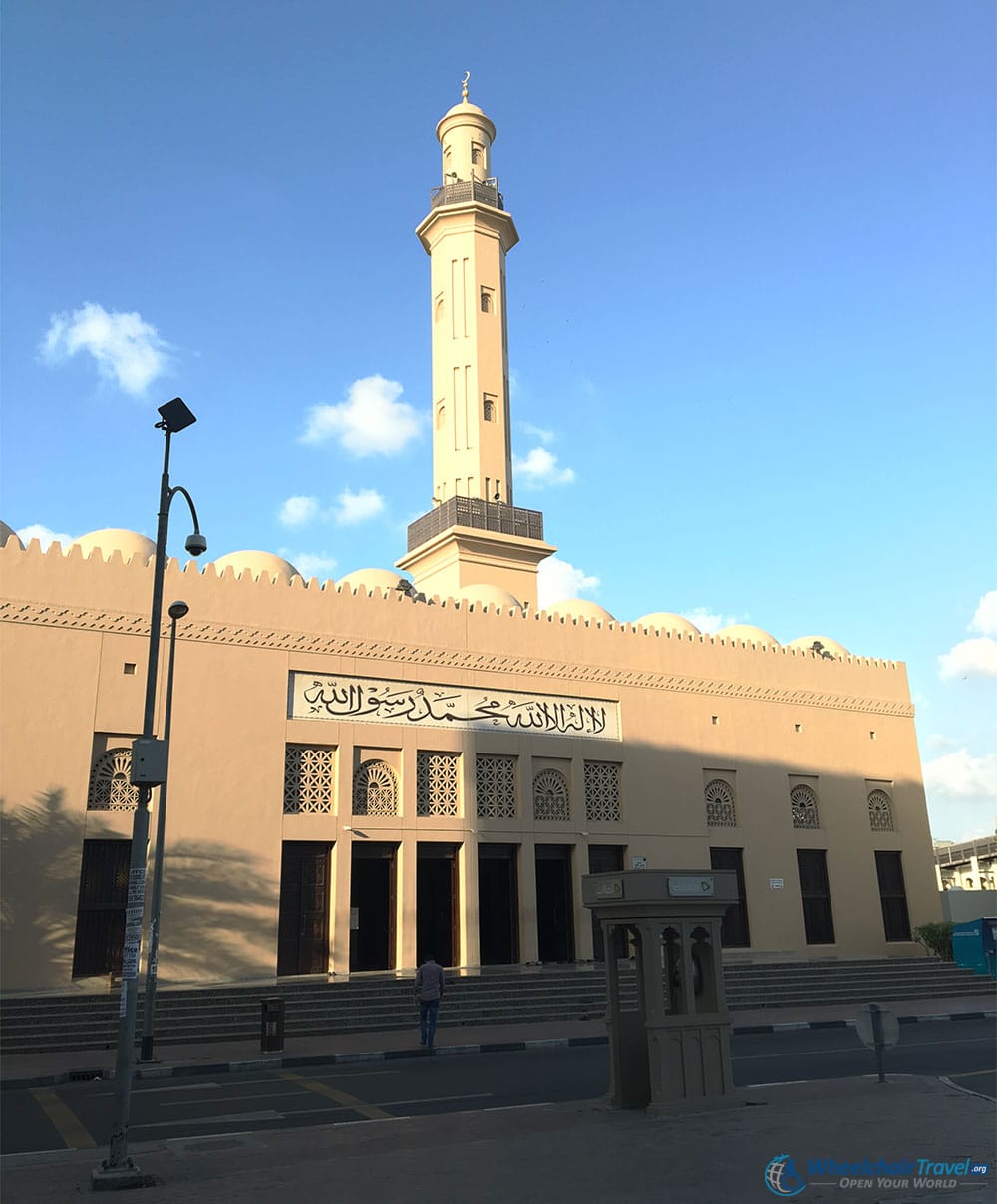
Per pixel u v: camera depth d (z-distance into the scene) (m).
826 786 29.27
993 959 24.70
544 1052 14.75
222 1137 8.53
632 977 20.42
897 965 24.14
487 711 24.25
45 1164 7.79
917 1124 7.84
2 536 22.09
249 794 20.86
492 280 32.78
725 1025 9.05
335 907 21.23
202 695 20.92
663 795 26.16
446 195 33.47
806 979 22.44
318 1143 8.03
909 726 31.83
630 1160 6.91
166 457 9.43
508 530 30.20
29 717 19.14
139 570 20.97
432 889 22.86
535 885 23.73
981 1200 5.76
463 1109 9.79
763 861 27.28
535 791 24.52
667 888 9.12
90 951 18.86
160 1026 16.16
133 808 19.83
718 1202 5.84
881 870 29.92
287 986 17.86
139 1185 6.85
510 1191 6.21
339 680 22.62
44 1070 12.99
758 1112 8.51
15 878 18.30
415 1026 17.30
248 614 21.86
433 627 24.05
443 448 31.31
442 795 23.34
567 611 29.28
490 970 21.33
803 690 29.70
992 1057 12.81
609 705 26.23
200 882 19.88
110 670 20.16
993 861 50.69
